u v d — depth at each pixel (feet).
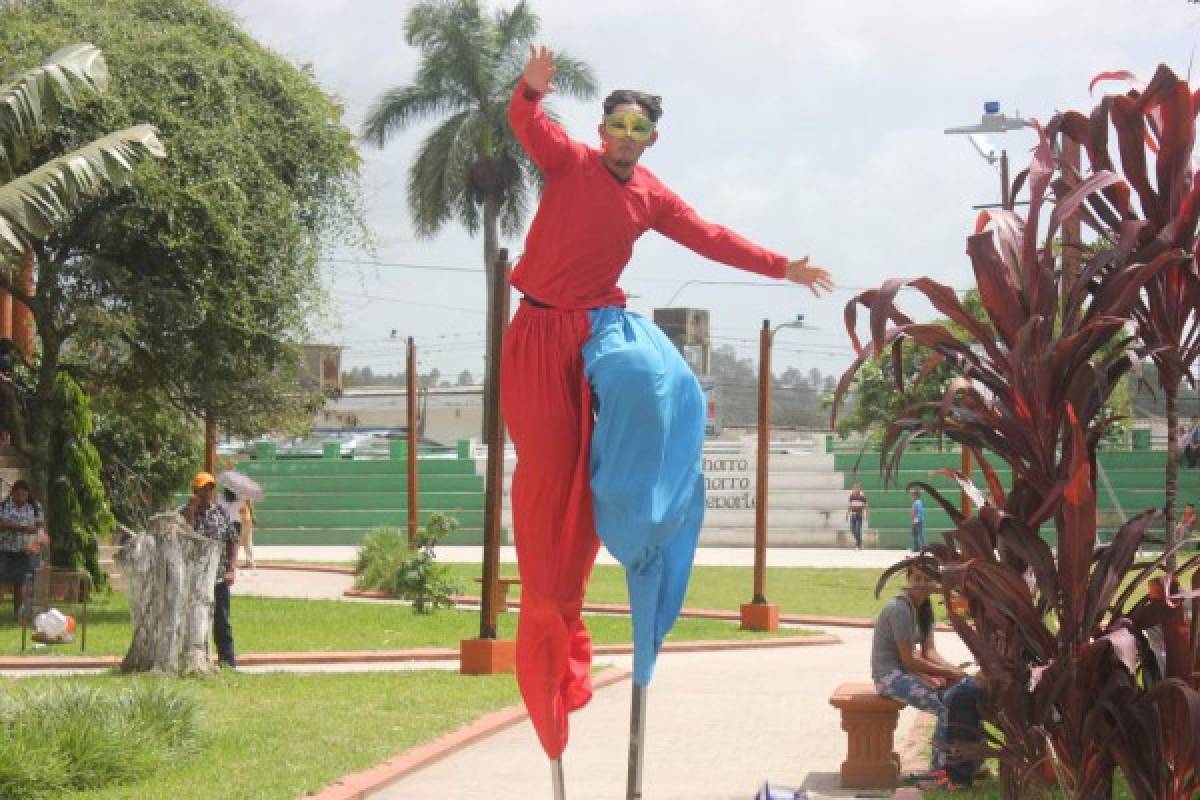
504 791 29.89
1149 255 19.54
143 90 61.93
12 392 67.26
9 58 60.49
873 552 137.69
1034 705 19.44
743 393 336.49
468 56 149.69
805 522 146.00
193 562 44.06
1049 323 19.53
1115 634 18.26
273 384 70.33
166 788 27.48
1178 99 19.84
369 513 153.17
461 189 151.33
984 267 19.56
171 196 61.41
